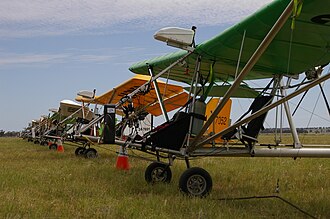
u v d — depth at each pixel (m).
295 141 6.96
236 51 6.20
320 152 6.78
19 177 7.65
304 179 8.02
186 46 6.38
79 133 11.87
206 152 6.70
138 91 8.31
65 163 11.16
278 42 5.77
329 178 8.13
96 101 12.73
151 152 7.68
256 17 5.14
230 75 7.55
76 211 4.85
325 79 4.93
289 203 5.61
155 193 6.34
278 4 4.77
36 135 30.09
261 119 6.70
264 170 9.38
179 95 10.34
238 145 6.86
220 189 6.96
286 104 7.01
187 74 7.70
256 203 5.69
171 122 6.86
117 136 9.14
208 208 5.13
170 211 4.95
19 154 15.78
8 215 4.48
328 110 6.79
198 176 6.21
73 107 16.62
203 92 6.89
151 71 8.52
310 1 4.31
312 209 5.32
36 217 4.49
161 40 6.34
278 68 6.87
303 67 6.72
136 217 4.55
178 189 6.52
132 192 6.29
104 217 4.55
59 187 6.53
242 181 7.84
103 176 7.98
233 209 5.15
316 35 5.37
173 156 7.31
